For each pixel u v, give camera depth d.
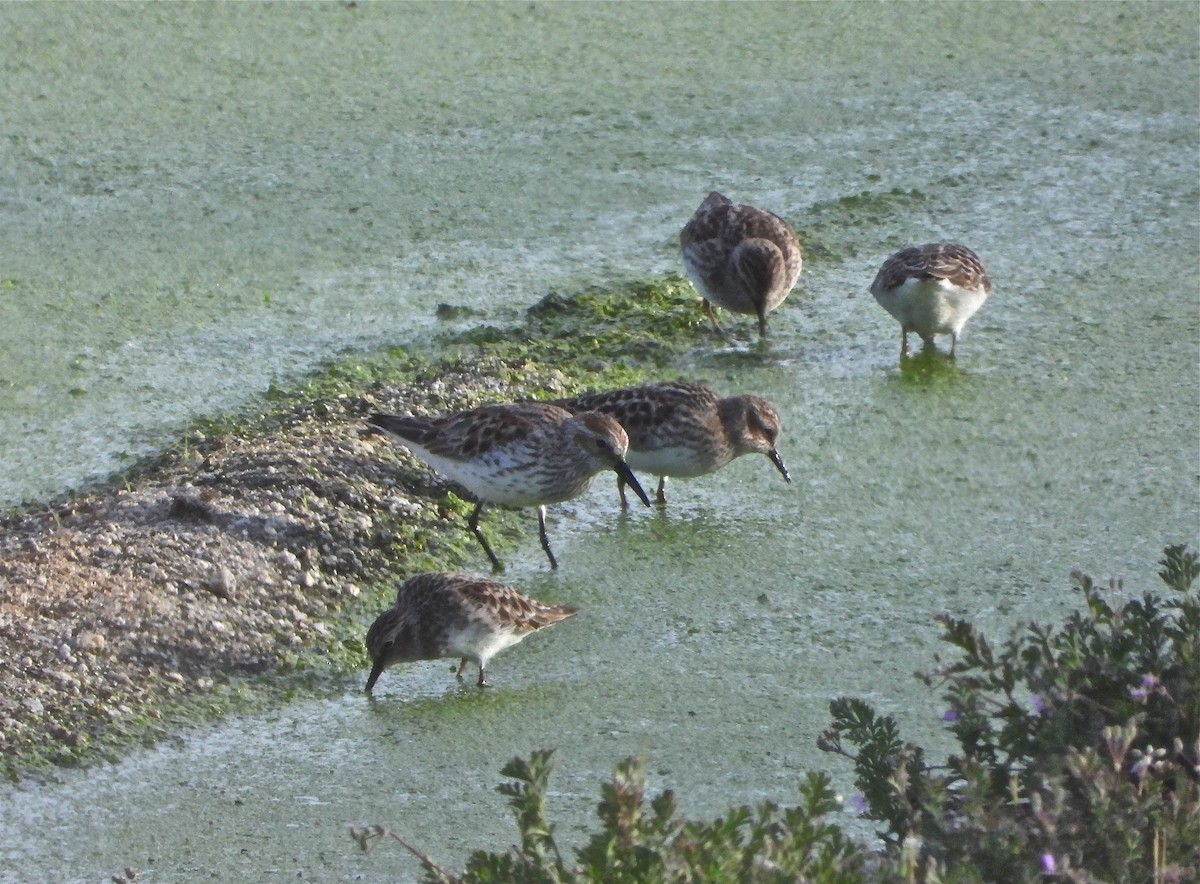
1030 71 23.38
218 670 11.65
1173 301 17.41
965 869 6.41
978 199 20.08
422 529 13.52
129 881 9.13
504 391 15.74
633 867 6.49
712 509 14.04
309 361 16.48
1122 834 6.70
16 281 18.12
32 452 14.82
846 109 22.34
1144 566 12.73
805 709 11.09
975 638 7.88
